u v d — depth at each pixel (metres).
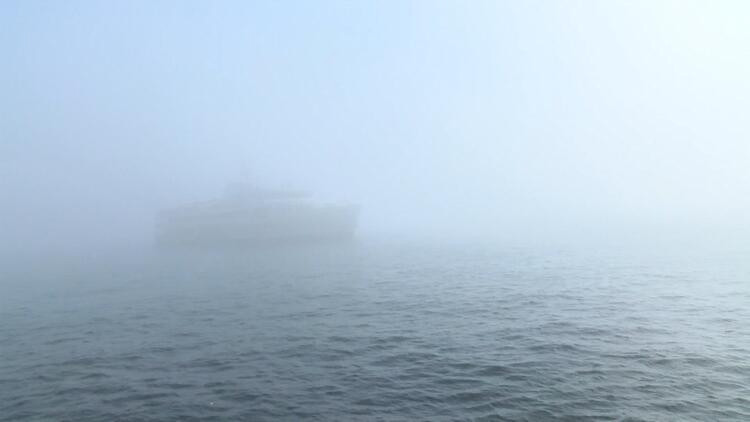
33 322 34.38
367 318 31.22
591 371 19.73
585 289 38.91
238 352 24.52
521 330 26.56
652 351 22.06
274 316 32.94
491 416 15.96
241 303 38.66
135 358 24.09
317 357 23.19
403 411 16.70
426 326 28.44
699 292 35.94
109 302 41.62
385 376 20.19
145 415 17.16
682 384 18.09
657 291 36.88
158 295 44.59
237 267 69.06
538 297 36.12
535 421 15.48
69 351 25.83
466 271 53.78
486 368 20.56
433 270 55.88
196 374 21.34
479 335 25.92
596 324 27.28
